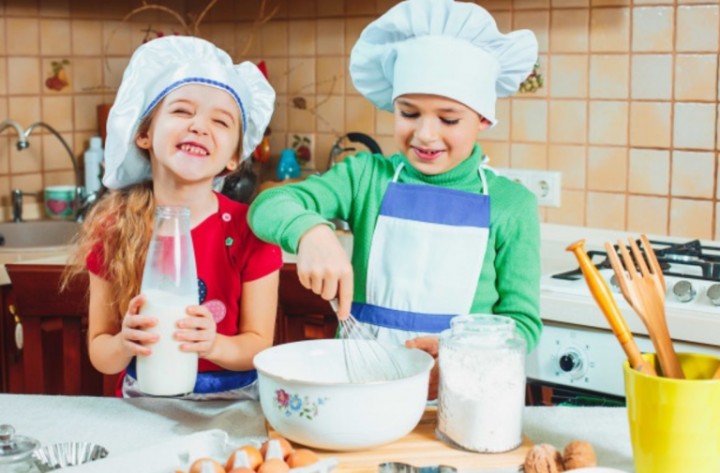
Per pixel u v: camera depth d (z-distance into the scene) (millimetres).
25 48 2971
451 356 1122
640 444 1011
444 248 1449
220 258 1472
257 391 1480
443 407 1140
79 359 1658
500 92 1556
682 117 2428
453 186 1482
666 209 2480
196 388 1447
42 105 3029
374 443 1100
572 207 2623
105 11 3166
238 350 1420
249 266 1479
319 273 1171
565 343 1922
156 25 3314
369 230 1495
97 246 1449
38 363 1653
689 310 1812
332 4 2994
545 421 1236
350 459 1094
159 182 1447
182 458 1031
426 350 1276
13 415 1266
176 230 1211
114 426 1225
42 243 2936
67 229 2926
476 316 1166
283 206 1295
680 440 983
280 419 1107
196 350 1214
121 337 1327
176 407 1303
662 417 984
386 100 1569
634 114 2498
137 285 1430
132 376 1493
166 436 1188
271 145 3205
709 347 1772
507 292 1448
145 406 1306
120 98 1379
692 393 971
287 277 1729
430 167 1420
